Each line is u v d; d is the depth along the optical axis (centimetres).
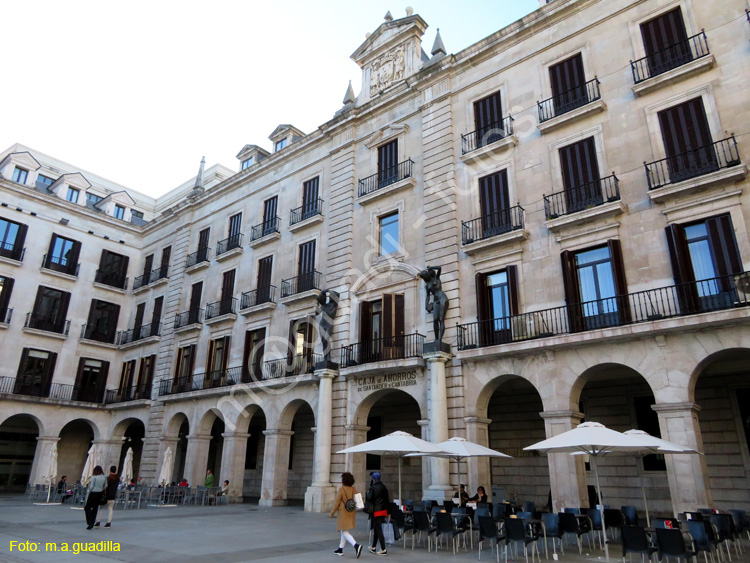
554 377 1722
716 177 1563
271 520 1836
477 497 1667
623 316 1653
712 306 1529
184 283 3472
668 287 1562
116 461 3456
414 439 1448
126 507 2230
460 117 2322
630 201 1758
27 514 1895
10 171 3625
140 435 3884
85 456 3728
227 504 2541
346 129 2780
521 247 1962
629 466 1917
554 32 2117
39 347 3422
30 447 3631
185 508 2298
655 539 1128
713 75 1692
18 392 3262
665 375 1515
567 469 1622
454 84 2386
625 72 1886
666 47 1809
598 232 1795
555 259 1875
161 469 2931
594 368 1673
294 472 2898
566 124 1975
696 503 1384
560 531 1245
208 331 3120
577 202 1872
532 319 1847
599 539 1348
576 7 2058
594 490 1962
